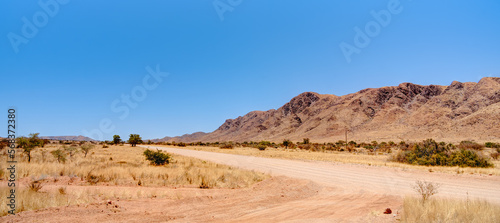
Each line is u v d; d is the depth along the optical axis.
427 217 6.71
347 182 15.72
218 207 9.30
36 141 24.44
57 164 19.28
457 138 101.94
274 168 24.44
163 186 14.38
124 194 11.00
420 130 130.12
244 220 7.62
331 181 16.17
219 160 35.09
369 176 18.33
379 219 7.35
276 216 8.09
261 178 17.91
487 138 91.12
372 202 10.28
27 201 8.45
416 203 7.93
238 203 10.00
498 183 14.69
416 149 29.41
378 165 25.80
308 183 15.06
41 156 28.23
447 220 6.45
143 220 7.36
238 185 15.29
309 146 78.38
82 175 16.27
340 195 12.01
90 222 6.90
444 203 7.82
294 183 15.07
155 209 8.82
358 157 40.50
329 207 9.40
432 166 24.75
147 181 15.46
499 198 10.88
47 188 12.05
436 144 29.12
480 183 14.73
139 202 9.80
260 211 8.77
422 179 16.52
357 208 9.18
